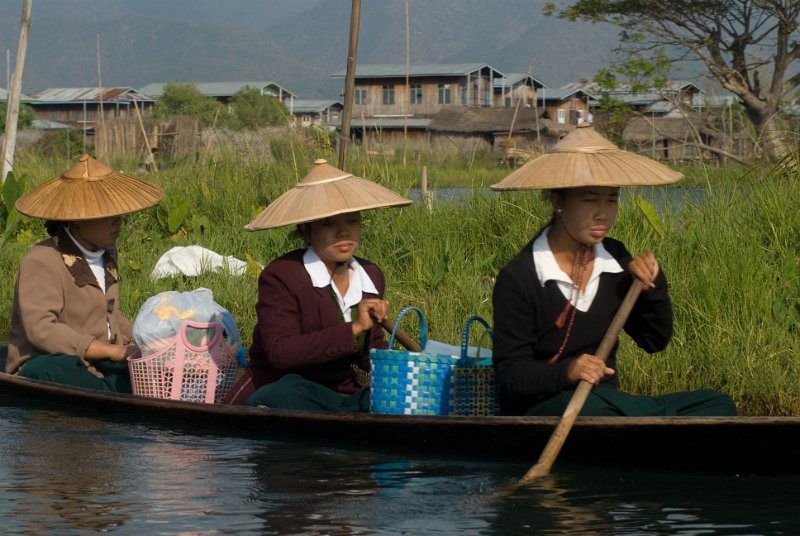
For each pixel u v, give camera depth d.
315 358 5.91
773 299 8.02
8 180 12.33
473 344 8.22
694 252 9.01
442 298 9.08
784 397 6.85
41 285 7.07
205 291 6.86
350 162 12.62
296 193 6.04
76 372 7.12
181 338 6.55
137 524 4.49
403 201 6.02
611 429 5.13
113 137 24.41
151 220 12.99
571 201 5.17
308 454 5.65
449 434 5.48
